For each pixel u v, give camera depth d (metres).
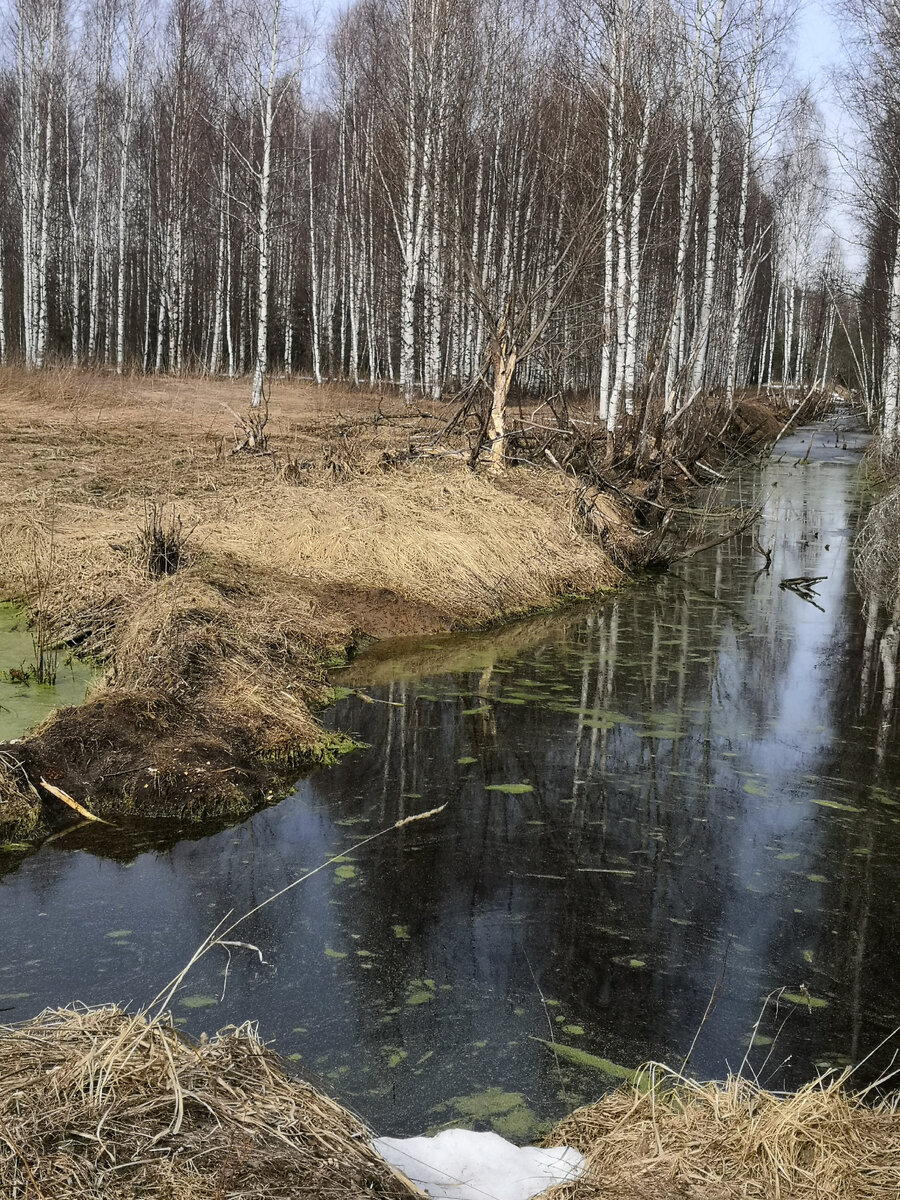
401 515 10.04
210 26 30.84
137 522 9.35
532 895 4.60
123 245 29.72
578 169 19.48
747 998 3.90
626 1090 3.30
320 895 4.50
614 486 12.83
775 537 13.82
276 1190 2.22
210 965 3.94
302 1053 3.46
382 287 33.38
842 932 4.40
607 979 3.99
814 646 8.77
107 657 6.88
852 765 6.24
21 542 8.76
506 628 8.95
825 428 33.09
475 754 6.17
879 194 20.67
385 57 28.30
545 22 26.33
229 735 5.84
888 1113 2.84
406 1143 2.77
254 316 39.59
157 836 4.95
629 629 9.12
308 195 35.88
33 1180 2.15
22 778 5.09
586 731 6.62
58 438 14.72
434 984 3.90
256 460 13.52
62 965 3.87
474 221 24.55
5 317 36.16
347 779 5.73
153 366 33.75
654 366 15.94
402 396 24.14
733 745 6.49
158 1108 2.43
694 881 4.79
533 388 26.72
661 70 20.94
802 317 51.56
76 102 32.62
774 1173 2.54
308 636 7.61
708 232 20.77
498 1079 3.38
